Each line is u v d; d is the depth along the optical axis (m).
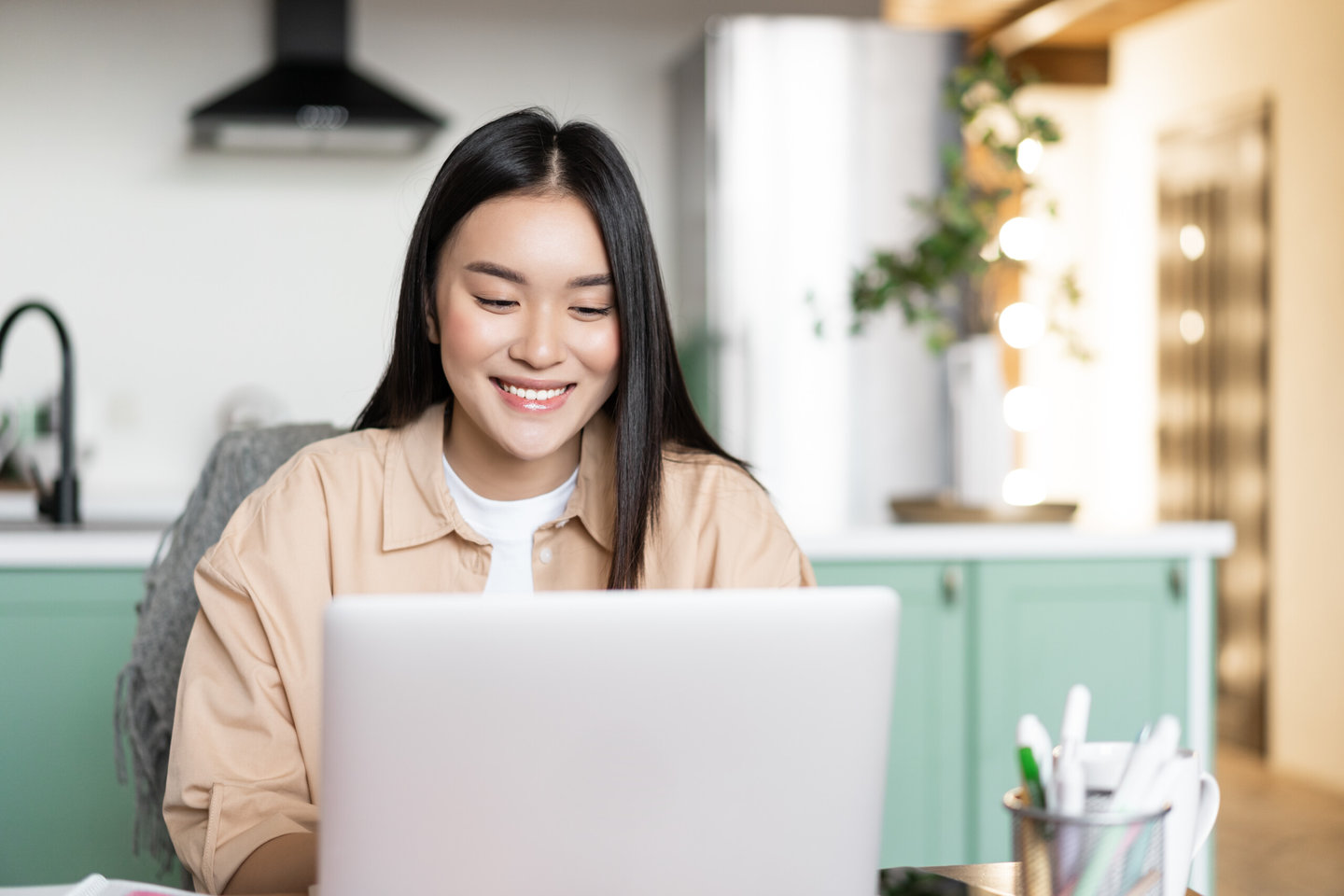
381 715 0.75
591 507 1.29
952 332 2.71
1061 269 5.23
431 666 0.74
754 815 0.80
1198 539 2.42
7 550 2.13
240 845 1.05
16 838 2.12
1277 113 4.15
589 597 0.76
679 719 0.77
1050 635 2.40
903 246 4.19
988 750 2.38
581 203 1.16
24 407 3.88
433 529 1.25
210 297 4.38
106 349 4.32
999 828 2.38
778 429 4.14
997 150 2.71
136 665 1.51
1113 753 0.89
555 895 0.78
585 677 0.76
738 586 1.31
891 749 2.37
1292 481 4.08
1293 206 4.07
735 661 0.77
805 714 0.79
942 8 4.52
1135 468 5.01
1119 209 5.10
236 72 4.34
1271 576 4.18
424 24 4.48
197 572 1.21
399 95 4.12
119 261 4.33
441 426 1.29
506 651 0.75
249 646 1.18
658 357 1.22
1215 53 4.47
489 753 0.76
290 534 1.22
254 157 4.38
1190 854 0.86
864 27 4.16
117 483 4.32
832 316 4.15
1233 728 4.36
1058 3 4.35
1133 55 4.98
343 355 4.44
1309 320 4.00
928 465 4.21
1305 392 4.02
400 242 4.46
